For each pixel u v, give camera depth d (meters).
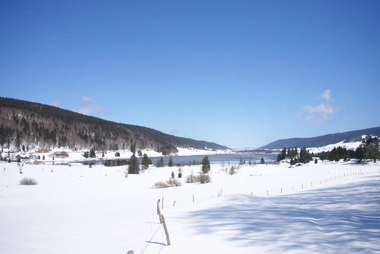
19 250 9.25
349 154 125.06
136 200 29.98
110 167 101.06
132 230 11.91
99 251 8.65
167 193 37.97
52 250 9.12
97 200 31.30
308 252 6.88
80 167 97.50
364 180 39.78
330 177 56.53
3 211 22.72
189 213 16.14
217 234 9.73
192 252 7.66
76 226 14.23
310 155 137.38
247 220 12.45
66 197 35.75
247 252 7.25
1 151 166.25
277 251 7.12
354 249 7.03
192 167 107.25
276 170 95.19
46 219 17.64
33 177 62.47
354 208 16.14
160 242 9.25
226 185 48.78
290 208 17.16
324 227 10.17
